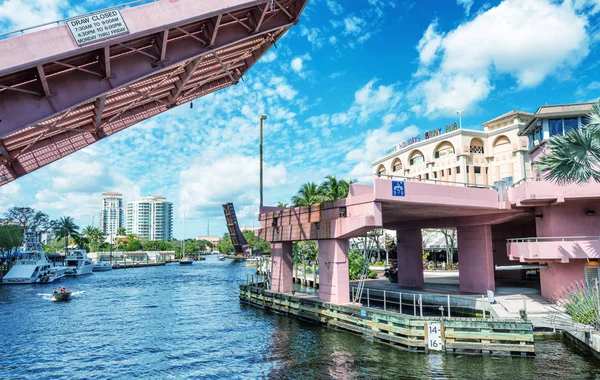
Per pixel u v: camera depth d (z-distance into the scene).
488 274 26.80
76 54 9.76
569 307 19.16
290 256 32.00
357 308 21.97
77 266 84.81
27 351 20.98
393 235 61.38
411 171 67.62
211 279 68.12
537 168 20.91
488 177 59.44
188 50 12.63
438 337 17.92
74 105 11.10
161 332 24.98
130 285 58.69
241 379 15.84
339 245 24.22
